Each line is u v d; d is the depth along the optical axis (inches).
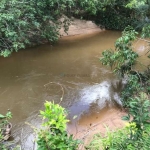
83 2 298.8
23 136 145.5
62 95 195.6
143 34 181.3
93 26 397.1
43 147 78.0
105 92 200.1
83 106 180.2
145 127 81.9
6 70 244.8
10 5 210.7
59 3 275.9
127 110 171.5
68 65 258.1
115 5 395.9
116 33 387.5
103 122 159.6
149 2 212.4
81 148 125.6
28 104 183.2
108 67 249.8
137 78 170.9
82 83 216.7
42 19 264.7
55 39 290.7
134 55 169.0
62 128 78.7
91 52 298.5
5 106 181.3
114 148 81.2
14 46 209.2
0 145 114.6
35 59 274.2
